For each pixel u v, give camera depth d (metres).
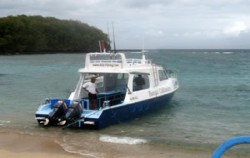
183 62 71.06
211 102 21.00
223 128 14.19
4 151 10.54
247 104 20.23
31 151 10.53
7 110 18.05
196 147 11.23
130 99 14.62
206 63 67.81
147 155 10.23
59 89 27.91
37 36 136.75
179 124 14.81
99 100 15.15
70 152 10.44
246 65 61.12
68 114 13.20
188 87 29.02
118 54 14.99
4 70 50.22
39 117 13.80
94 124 13.12
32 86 30.06
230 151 10.46
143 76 16.34
